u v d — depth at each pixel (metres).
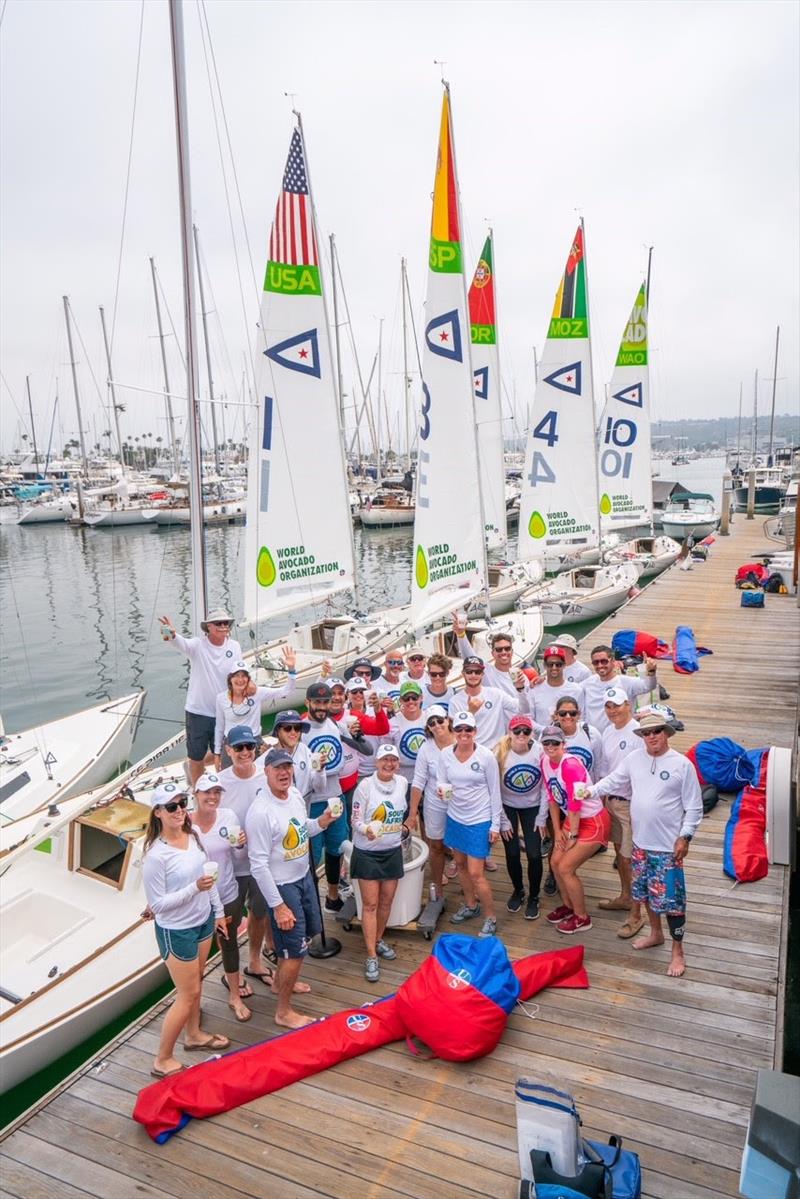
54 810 8.94
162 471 70.38
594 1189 3.51
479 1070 4.61
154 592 29.23
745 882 6.66
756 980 5.35
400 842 5.53
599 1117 4.23
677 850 5.19
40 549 40.44
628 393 21.56
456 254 9.43
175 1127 4.23
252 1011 5.24
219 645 7.61
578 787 5.68
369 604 26.91
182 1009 4.56
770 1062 4.58
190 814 4.94
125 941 6.48
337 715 6.46
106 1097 4.57
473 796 5.75
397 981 5.48
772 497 42.47
